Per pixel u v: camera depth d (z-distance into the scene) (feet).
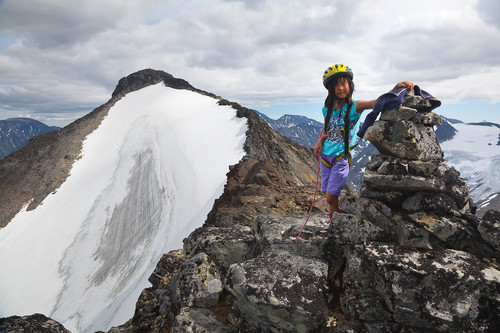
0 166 334.44
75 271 204.74
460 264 12.96
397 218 15.31
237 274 15.89
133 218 230.27
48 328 20.34
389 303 13.51
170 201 222.69
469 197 15.02
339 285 16.19
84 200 282.97
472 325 12.08
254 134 239.30
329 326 14.20
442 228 14.03
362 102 14.99
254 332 15.57
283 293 14.44
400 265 13.42
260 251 20.11
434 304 12.69
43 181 321.93
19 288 209.67
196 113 375.66
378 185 15.65
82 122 439.63
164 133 342.85
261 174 78.74
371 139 15.80
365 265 14.62
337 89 14.97
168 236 182.39
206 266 19.86
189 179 234.79
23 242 255.50
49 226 265.13
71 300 177.78
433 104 15.30
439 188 14.24
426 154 15.23
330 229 15.92
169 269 26.45
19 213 288.30
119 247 205.87
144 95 513.45
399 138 15.11
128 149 343.26
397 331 13.57
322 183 17.17
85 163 349.20
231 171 97.55
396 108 15.01
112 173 309.63
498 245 13.21
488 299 12.00
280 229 19.48
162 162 285.23
